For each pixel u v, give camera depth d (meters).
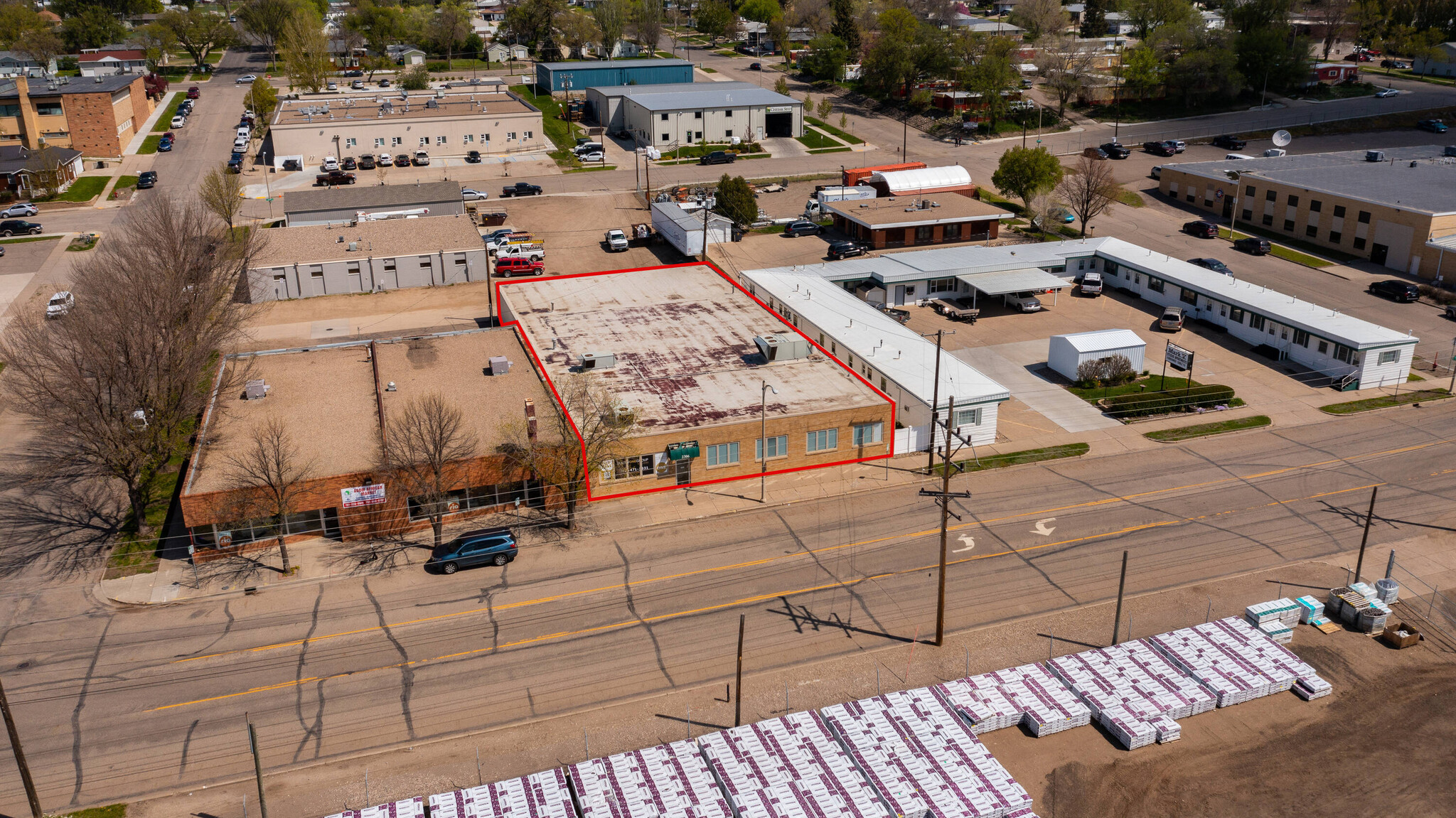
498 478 57.19
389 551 55.75
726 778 38.88
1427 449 67.12
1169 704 43.47
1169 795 39.59
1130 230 116.38
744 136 149.00
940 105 167.12
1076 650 47.88
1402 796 39.53
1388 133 155.50
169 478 63.19
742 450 62.78
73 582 52.97
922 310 93.19
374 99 160.12
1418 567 54.41
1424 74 192.88
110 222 114.38
